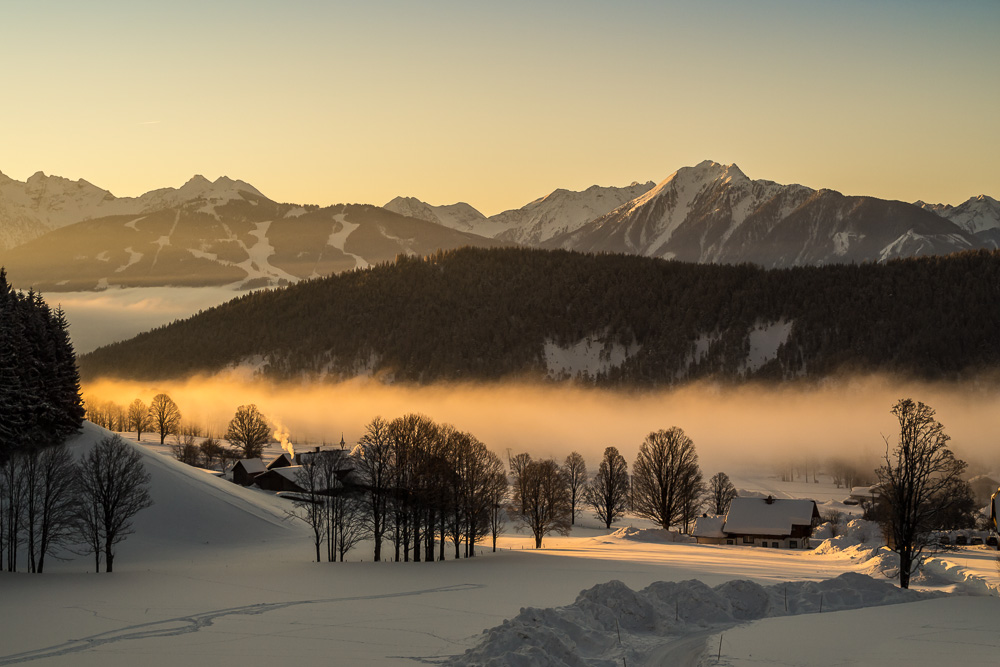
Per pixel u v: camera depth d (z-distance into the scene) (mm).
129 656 35656
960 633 30781
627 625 34094
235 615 44938
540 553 84312
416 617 42312
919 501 51188
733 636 30422
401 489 78500
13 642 39719
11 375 87000
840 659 26719
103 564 76312
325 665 32000
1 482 80188
